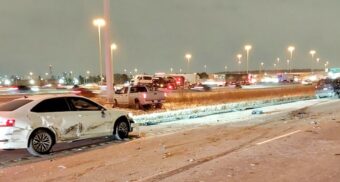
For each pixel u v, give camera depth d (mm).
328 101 34531
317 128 15625
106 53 27797
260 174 8680
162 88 59906
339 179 8164
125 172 9422
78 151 12773
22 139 12055
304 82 105625
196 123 19875
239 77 100625
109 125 14570
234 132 15633
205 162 10102
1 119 11984
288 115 22172
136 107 30578
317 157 10273
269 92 44219
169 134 15953
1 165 10859
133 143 13914
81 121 13586
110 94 27922
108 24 27562
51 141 12664
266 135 14430
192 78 94938
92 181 8719
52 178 9172
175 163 10164
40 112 12672
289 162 9758
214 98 37062
